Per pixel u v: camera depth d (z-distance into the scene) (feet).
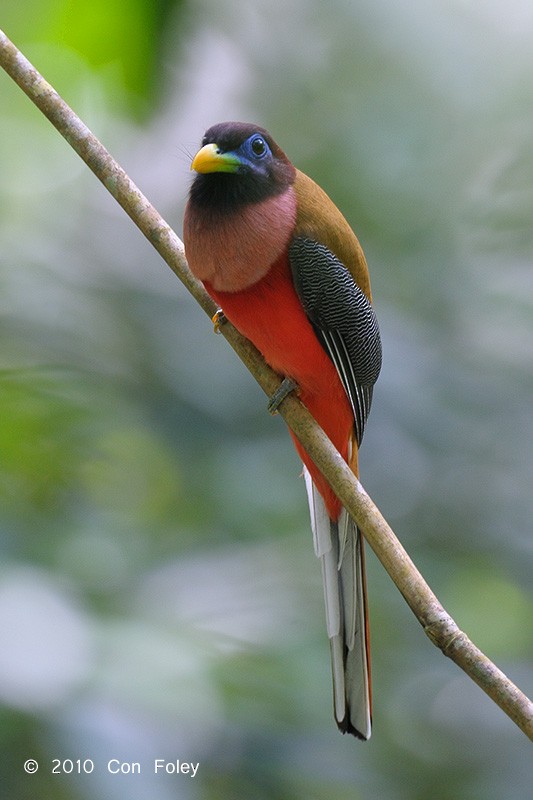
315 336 23.09
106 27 24.76
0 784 22.67
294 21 40.96
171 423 34.86
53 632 23.45
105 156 22.24
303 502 35.50
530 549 37.63
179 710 23.47
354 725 22.34
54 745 21.98
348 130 40.98
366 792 30.45
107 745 22.25
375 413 35.96
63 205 41.01
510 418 38.11
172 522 34.09
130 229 40.40
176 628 26.07
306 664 29.07
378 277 39.96
